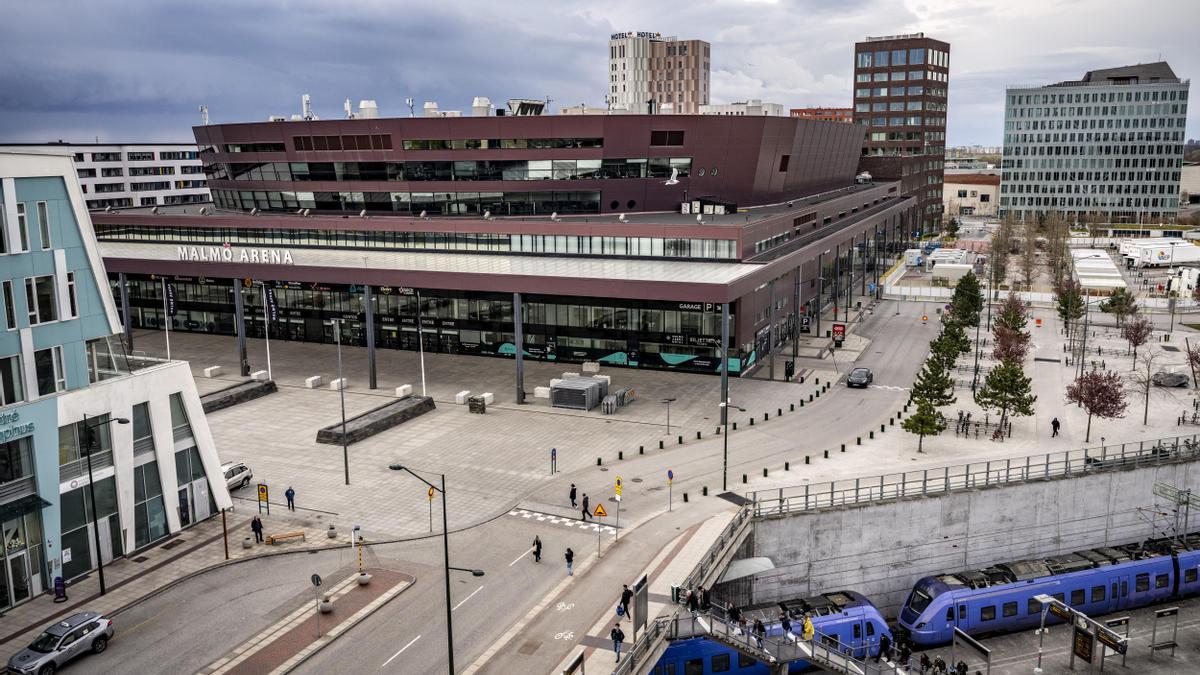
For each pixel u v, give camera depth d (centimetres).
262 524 5303
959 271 14412
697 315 8700
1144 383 7862
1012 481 6069
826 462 6347
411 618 4219
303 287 10462
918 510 5781
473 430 7112
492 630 4094
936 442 6825
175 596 4459
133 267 9269
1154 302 13125
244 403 7975
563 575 4628
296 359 9669
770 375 8588
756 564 5069
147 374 5028
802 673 4916
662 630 3966
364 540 5081
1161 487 6431
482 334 9700
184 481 5291
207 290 11056
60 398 4562
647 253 8856
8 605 4347
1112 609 5872
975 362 9469
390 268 8275
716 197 10081
